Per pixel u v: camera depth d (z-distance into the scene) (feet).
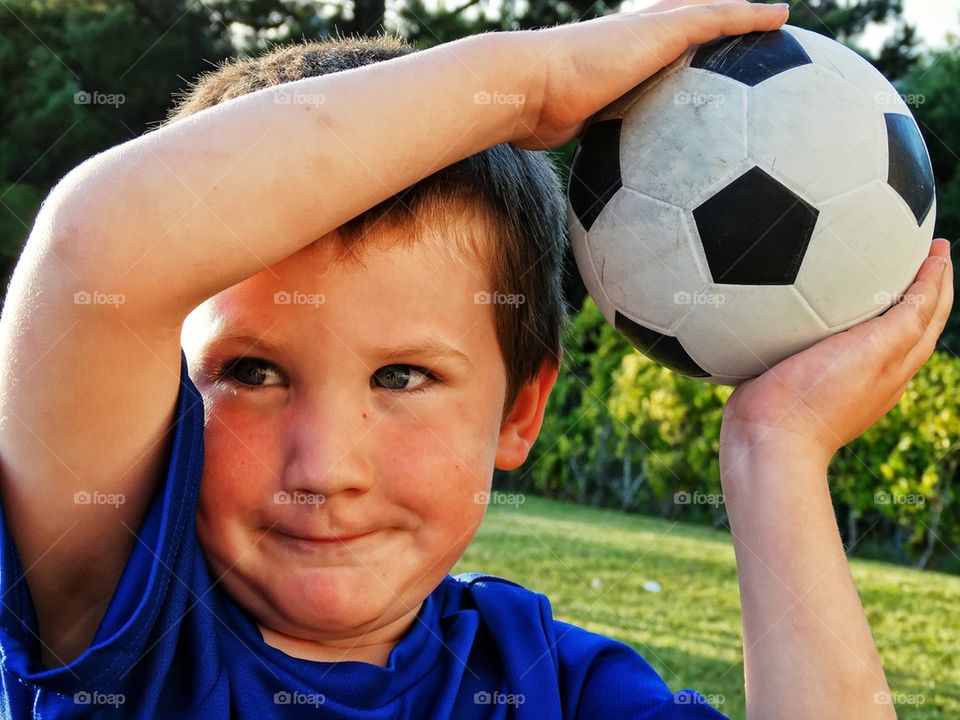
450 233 4.25
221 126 3.55
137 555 3.76
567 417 34.53
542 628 5.02
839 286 4.64
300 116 3.60
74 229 3.42
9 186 36.81
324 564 4.02
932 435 25.32
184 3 38.68
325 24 38.58
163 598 3.82
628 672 4.98
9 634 3.75
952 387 25.22
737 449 4.62
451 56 3.95
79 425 3.60
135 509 3.90
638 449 31.73
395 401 4.12
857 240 4.62
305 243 3.67
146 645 3.96
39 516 3.77
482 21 38.29
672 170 4.66
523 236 4.72
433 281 4.15
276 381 4.08
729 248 4.60
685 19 4.60
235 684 4.14
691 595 17.25
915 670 13.93
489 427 4.47
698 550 22.00
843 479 26.84
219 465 4.02
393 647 4.54
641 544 22.29
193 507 3.94
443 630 4.83
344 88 3.70
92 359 3.50
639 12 4.78
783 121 4.60
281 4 38.81
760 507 4.44
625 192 4.78
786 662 4.22
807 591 4.28
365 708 4.27
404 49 5.02
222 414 4.04
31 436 3.63
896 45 43.45
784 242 4.58
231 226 3.49
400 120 3.72
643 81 4.78
